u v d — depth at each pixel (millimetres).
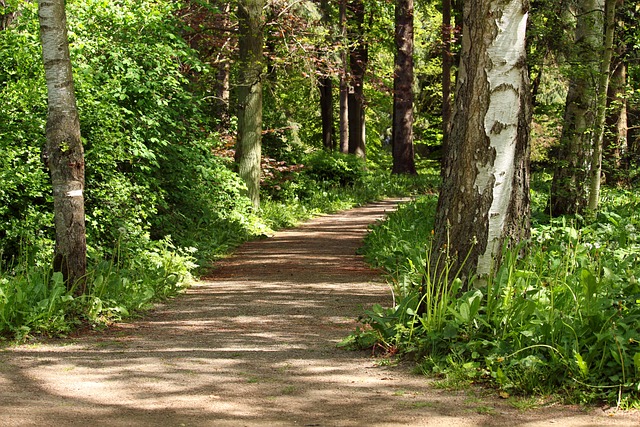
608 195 17750
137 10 13641
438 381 5867
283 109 30328
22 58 11383
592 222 13773
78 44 12344
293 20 21906
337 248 17047
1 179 10477
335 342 7523
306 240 18781
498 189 6844
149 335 8023
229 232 17656
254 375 6105
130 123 13016
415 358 6430
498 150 6824
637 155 17500
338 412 5090
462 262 6879
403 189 36062
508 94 6805
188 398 5414
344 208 29219
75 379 5926
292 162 29125
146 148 12898
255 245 17797
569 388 5418
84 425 4734
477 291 6457
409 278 9086
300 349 7172
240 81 21047
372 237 16625
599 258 7035
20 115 11008
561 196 14859
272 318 9047
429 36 41812
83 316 8391
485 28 6793
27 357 6750
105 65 13297
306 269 13805
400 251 13656
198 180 16234
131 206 12969
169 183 15125
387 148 67062
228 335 7984
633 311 5793
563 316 5902
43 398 5348
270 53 21953
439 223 7070
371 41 30531
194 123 15422
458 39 31328
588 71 14250
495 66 6789
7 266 10688
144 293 9844
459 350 6164
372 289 11305
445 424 4820
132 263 11477
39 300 8242
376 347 7016
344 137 42125
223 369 6312
